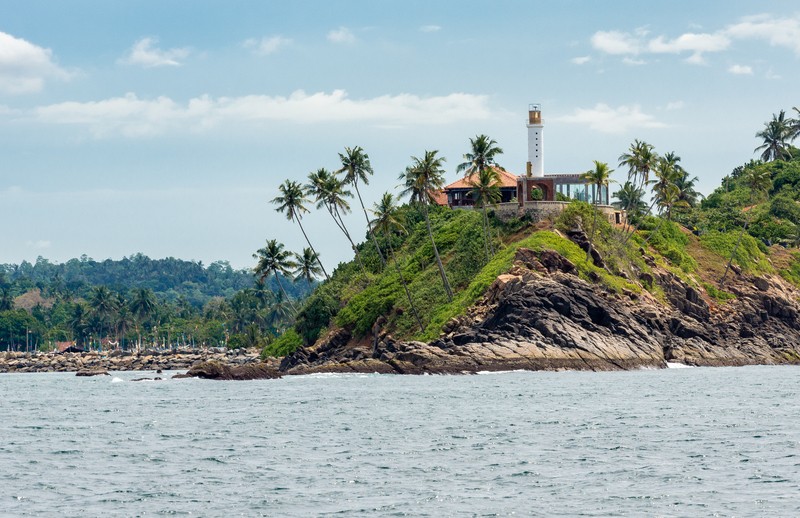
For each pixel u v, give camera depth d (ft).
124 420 622.54
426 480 393.09
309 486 383.45
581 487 375.86
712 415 597.93
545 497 359.66
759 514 328.70
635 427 541.75
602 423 560.61
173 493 373.20
